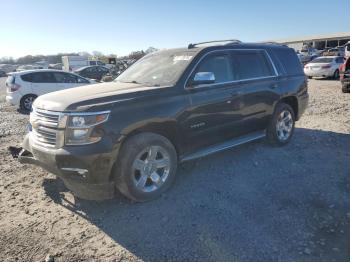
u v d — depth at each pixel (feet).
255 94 18.52
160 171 14.52
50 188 15.66
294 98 21.57
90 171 12.46
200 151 16.37
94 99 13.00
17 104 42.22
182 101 14.88
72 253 10.87
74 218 12.98
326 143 21.66
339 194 14.42
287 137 21.15
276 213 12.96
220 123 16.75
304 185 15.35
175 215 12.98
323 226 12.06
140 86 15.15
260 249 10.83
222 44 17.88
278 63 20.67
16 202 14.34
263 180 15.99
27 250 11.04
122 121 12.89
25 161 14.52
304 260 10.30
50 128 12.94
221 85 16.74
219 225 12.23
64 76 44.78
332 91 49.93
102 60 165.58
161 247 11.07
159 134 14.29
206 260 10.37
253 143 21.49
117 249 11.04
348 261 10.25
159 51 19.15
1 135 26.73
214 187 15.33
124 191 13.51
